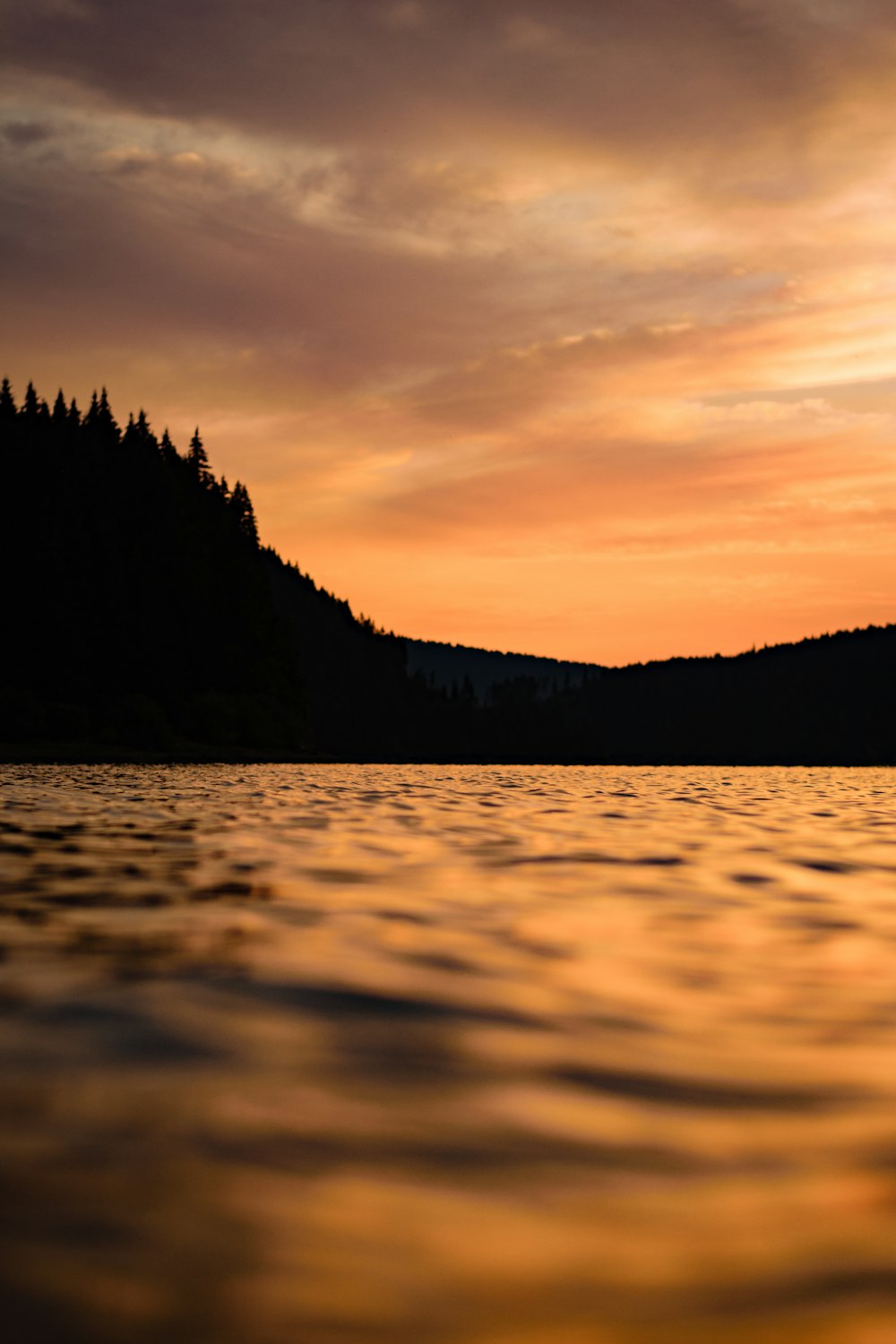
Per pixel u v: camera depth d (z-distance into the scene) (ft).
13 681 344.28
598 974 25.59
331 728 562.25
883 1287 10.94
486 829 71.15
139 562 379.96
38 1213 12.37
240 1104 16.11
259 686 384.06
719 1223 12.30
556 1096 16.61
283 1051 18.95
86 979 24.27
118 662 359.66
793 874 47.44
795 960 27.48
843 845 62.90
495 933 31.04
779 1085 17.13
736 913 35.40
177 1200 12.76
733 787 183.32
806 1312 10.48
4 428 418.10
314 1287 10.89
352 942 29.32
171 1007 21.90
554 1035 20.15
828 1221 12.35
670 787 176.24
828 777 286.25
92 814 78.07
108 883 40.65
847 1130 15.16
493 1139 14.79
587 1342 9.98
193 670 372.58
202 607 381.19
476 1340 10.02
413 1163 13.92
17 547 377.09
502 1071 17.88
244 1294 10.74
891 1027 20.83
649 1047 19.34
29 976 24.59
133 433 462.60
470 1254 11.56
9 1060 18.20
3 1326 10.14
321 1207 12.60
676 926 32.48
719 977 25.39
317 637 613.93
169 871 44.65
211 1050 18.93
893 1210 12.61
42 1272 11.10
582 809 97.96
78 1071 17.66
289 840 60.23
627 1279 11.10
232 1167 13.70
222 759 321.32
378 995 23.27
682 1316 10.42
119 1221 12.20
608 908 36.27
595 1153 14.28
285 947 28.37
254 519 490.49
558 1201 12.84
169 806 90.53
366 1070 17.88
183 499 407.64
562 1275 11.16
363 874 44.57
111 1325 10.17
